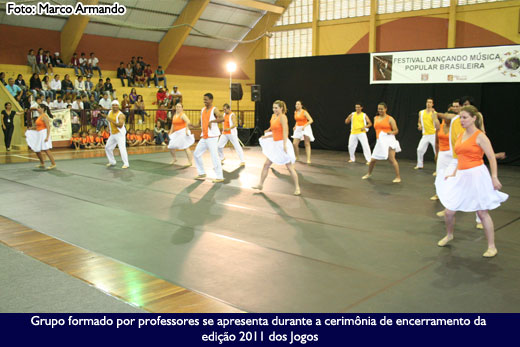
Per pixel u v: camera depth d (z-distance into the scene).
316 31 22.64
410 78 14.05
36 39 20.84
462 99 6.85
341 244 5.31
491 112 13.11
